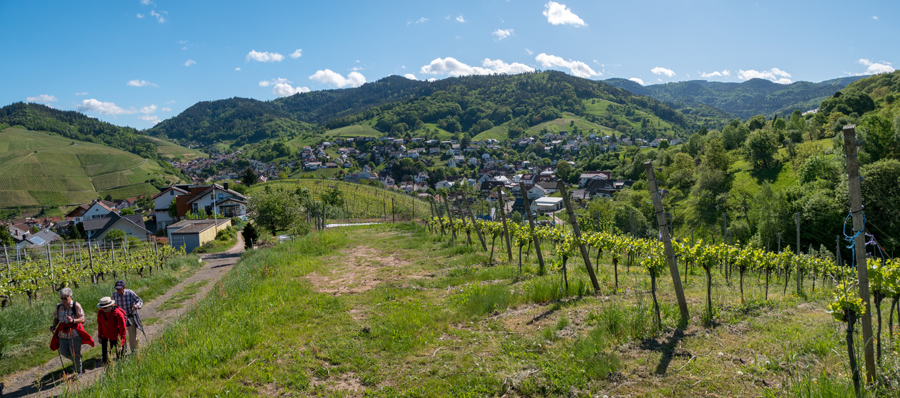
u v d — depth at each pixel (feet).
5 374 25.71
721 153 228.84
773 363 18.31
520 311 29.63
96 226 209.87
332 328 27.78
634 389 17.48
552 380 18.63
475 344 23.58
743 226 147.23
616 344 21.95
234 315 31.96
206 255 111.14
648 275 43.80
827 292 37.40
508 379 19.12
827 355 19.19
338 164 636.48
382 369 21.21
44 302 41.16
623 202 209.77
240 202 211.82
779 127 306.55
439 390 18.65
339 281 45.42
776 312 27.04
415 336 25.35
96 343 31.63
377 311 31.76
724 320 25.20
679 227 184.34
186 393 19.52
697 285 39.75
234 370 21.88
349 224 155.84
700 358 19.60
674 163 262.26
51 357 28.27
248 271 53.88
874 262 17.94
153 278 59.36
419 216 191.52
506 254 58.80
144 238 187.52
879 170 116.06
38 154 517.55
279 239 110.93
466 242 73.10
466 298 33.32
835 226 120.57
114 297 27.17
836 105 307.78
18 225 291.17
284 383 20.18
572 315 27.40
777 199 139.33
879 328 17.67
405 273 48.01
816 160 157.58
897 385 16.06
